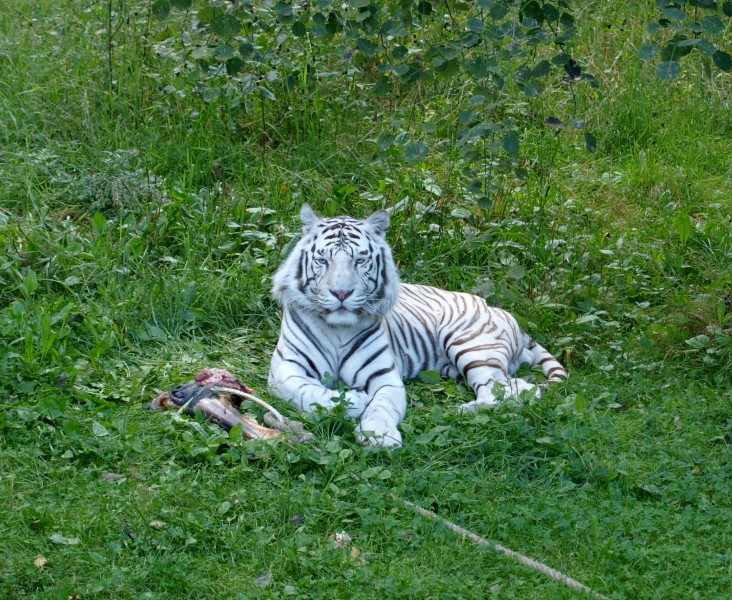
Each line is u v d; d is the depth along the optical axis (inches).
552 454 350.3
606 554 284.8
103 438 335.9
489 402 386.3
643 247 538.9
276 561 278.1
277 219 516.4
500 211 548.4
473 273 498.9
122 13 629.9
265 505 305.6
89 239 482.0
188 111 581.3
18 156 539.5
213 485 311.0
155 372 398.3
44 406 342.3
